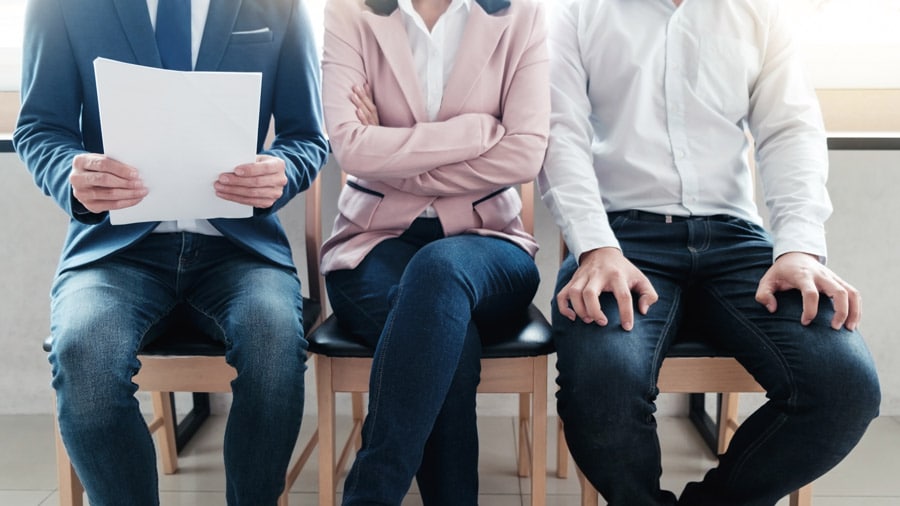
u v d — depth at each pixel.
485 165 1.25
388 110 1.31
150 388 1.18
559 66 1.36
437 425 1.06
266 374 1.05
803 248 1.14
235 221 1.25
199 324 1.21
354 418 1.68
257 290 1.15
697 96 1.29
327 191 1.77
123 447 1.01
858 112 1.78
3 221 1.80
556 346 1.13
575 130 1.32
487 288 1.12
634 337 1.07
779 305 1.10
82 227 1.22
